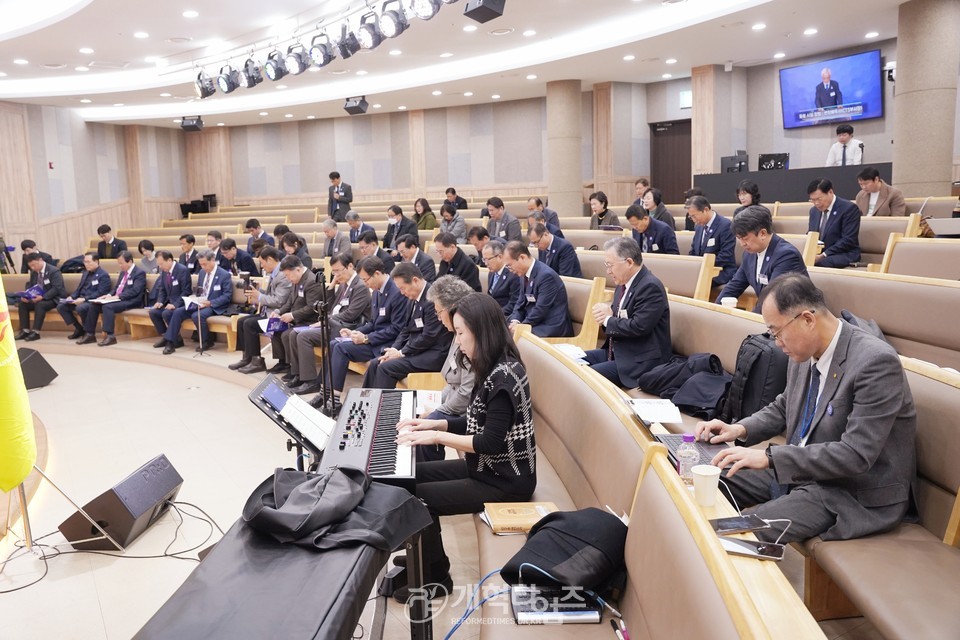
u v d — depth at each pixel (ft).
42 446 15.70
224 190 58.13
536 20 29.91
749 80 41.19
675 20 30.07
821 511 7.02
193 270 30.19
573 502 8.42
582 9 28.60
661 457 5.56
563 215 40.52
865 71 35.76
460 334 8.77
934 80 26.30
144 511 11.16
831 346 7.33
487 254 18.52
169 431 17.17
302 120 55.83
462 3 27.22
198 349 25.62
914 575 6.11
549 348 10.44
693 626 3.98
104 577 10.14
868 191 22.11
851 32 32.68
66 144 47.96
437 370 15.43
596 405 7.78
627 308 12.84
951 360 10.01
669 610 4.44
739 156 35.22
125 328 29.96
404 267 15.44
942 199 22.45
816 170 30.42
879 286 11.33
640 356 12.66
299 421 8.76
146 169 55.21
